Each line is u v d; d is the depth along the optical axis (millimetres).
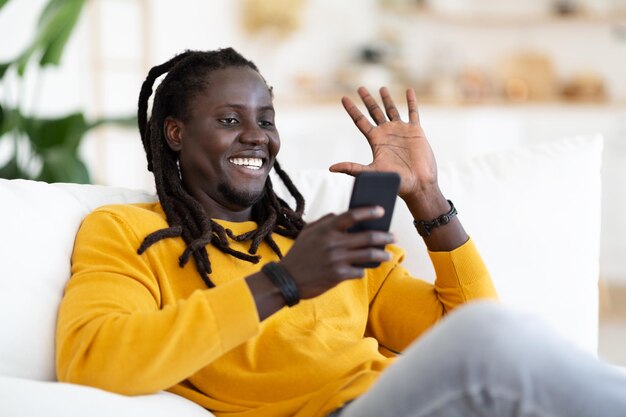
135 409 1305
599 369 1156
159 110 1752
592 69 6914
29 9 4969
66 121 3535
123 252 1567
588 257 1992
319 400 1468
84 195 1788
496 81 6930
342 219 1376
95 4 5688
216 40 6504
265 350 1594
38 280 1527
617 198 6137
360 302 1800
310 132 4840
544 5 6930
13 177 3502
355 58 6711
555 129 6305
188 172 1754
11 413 1234
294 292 1396
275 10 6488
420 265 1980
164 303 1577
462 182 2014
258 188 1735
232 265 1675
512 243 1967
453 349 1154
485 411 1156
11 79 5047
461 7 6984
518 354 1131
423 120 6172
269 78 6723
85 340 1382
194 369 1396
